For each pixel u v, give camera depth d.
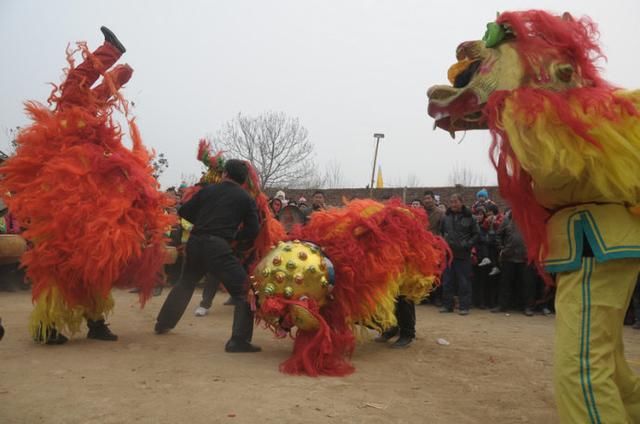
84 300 5.41
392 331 6.38
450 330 7.50
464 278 9.41
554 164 2.58
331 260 4.94
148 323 7.01
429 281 5.75
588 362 2.60
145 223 5.45
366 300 5.00
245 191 5.97
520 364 5.41
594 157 2.59
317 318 4.68
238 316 5.50
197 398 3.89
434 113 3.04
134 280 5.50
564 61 2.81
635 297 8.37
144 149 5.67
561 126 2.62
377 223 5.22
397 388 4.37
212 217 5.74
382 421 3.54
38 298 5.30
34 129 5.26
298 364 4.70
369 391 4.25
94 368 4.62
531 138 2.61
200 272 6.10
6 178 5.19
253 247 6.55
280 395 4.02
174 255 10.53
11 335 5.89
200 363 4.93
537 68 2.78
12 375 4.34
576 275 2.71
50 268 5.19
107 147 5.38
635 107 2.71
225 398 3.90
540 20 2.90
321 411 3.69
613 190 2.65
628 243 2.64
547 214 2.93
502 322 8.56
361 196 23.83
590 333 2.62
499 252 10.02
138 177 5.32
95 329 5.78
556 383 2.70
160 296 9.89
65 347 5.37
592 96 2.66
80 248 4.98
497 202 20.58
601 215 2.72
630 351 6.50
